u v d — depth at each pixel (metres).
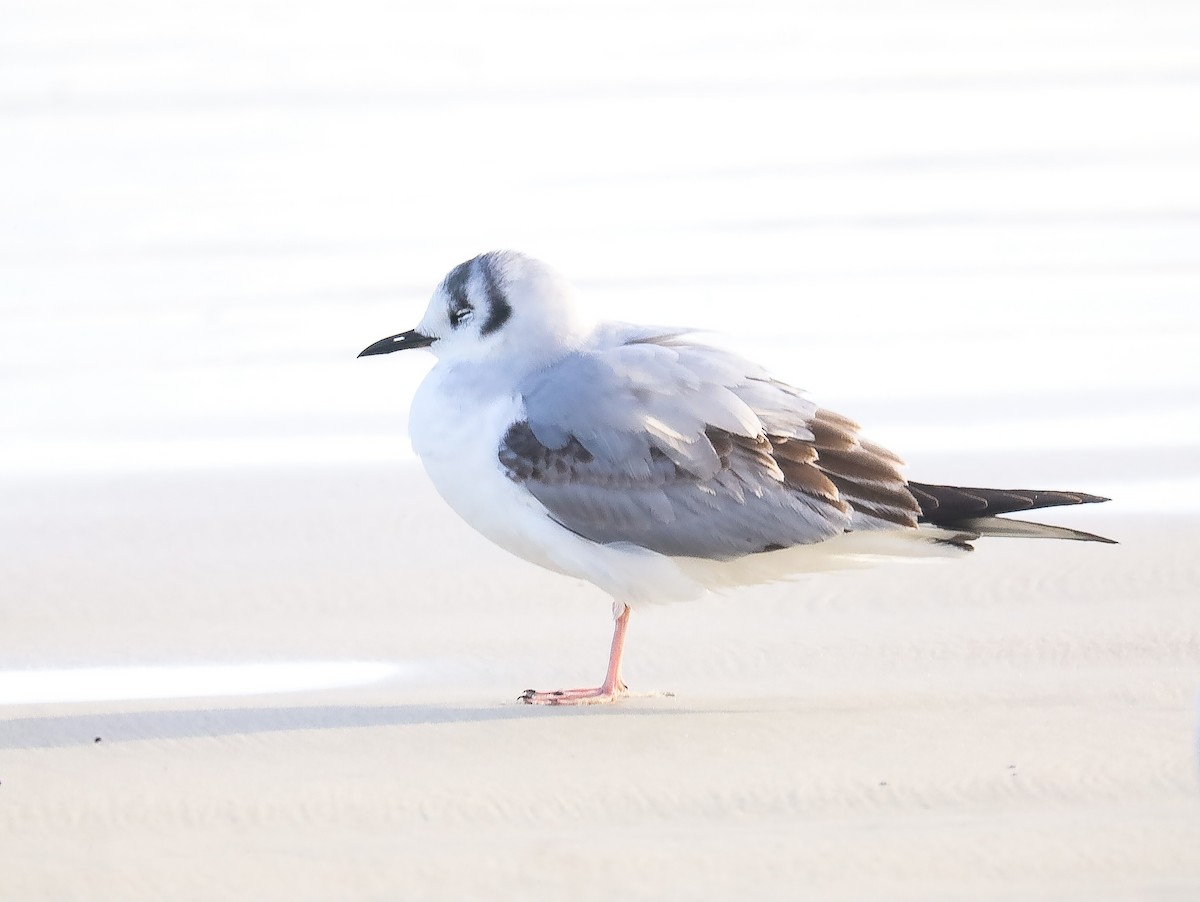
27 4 34.31
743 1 34.06
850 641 10.84
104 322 18.16
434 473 10.92
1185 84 27.12
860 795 8.69
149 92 28.06
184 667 10.68
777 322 17.55
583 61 29.56
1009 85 27.39
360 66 29.48
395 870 8.05
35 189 23.23
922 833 8.27
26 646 11.02
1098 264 19.12
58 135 25.80
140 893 7.91
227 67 29.53
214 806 8.75
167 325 18.00
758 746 9.35
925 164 23.42
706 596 11.66
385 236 20.75
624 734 9.58
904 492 10.36
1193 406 15.03
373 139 25.28
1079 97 26.61
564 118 26.14
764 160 23.81
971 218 21.05
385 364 16.81
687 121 25.80
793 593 11.66
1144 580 11.54
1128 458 13.92
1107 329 17.08
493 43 30.89
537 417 10.52
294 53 30.45
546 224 21.08
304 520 13.16
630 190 22.52
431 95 27.52
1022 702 9.80
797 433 10.43
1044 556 12.03
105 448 14.74
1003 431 14.61
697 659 10.73
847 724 9.59
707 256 19.77
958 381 15.84
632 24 32.09
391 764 9.23
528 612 11.55
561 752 9.35
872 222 20.97
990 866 7.95
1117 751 9.09
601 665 10.73
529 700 10.09
